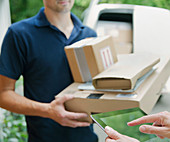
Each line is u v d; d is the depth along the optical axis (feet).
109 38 3.97
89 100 3.38
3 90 3.76
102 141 5.62
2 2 4.85
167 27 5.26
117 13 5.79
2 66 3.70
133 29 5.46
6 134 5.50
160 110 5.05
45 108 3.64
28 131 4.25
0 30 4.88
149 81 3.60
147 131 2.44
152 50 5.15
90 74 3.83
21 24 3.83
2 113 5.83
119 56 4.38
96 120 2.81
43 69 3.87
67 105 3.61
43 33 3.86
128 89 3.23
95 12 5.86
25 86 4.05
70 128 4.12
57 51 3.92
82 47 3.65
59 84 3.99
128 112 2.97
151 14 5.47
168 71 4.46
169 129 2.38
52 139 4.08
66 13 4.01
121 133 2.59
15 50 3.71
